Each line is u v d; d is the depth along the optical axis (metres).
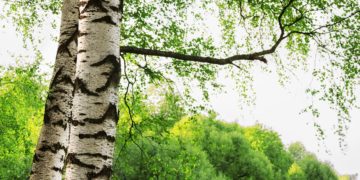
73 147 3.26
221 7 9.02
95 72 3.40
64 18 5.67
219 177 37.81
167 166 9.66
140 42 8.51
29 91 7.44
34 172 5.22
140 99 8.81
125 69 8.37
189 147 31.91
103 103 3.35
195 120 9.38
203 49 8.55
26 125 16.25
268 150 66.06
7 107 12.30
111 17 3.55
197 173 32.12
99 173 3.23
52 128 5.34
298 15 8.02
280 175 55.44
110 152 3.33
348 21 7.66
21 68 6.96
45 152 5.25
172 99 9.01
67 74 5.50
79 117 3.31
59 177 5.32
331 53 7.95
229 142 45.03
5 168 17.73
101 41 3.47
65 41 5.59
